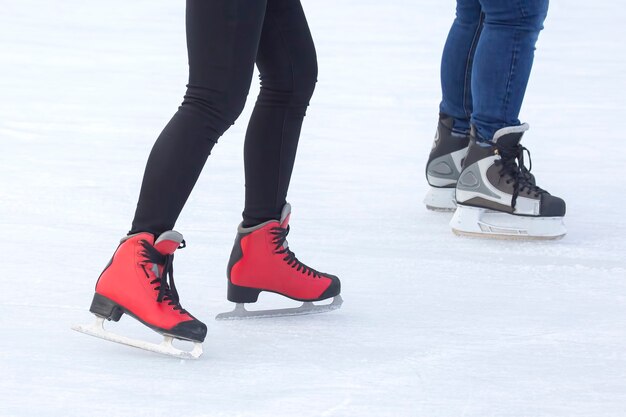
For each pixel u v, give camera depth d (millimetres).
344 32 17406
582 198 7453
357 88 12383
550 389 3924
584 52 15859
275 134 4609
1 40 15766
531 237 6289
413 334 4555
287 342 4402
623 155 9008
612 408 3756
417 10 20500
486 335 4562
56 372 3934
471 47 6688
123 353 4180
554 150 9211
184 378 3922
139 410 3604
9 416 3523
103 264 5480
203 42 4074
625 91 12547
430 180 7000
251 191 4656
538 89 12617
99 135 9352
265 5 4152
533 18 6219
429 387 3910
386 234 6375
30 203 6758
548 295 5211
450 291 5246
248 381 3918
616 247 6199
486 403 3768
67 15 19172
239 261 4637
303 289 4742
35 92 11578
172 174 4133
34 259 5516
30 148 8641
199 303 4918
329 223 6590
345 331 4574
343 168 8328
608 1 22578
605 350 4391
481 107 6352
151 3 21438
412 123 10422
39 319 4570
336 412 3641
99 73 13117
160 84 12398
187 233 6184
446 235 6418
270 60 4535
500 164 6297
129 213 6613
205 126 4152
